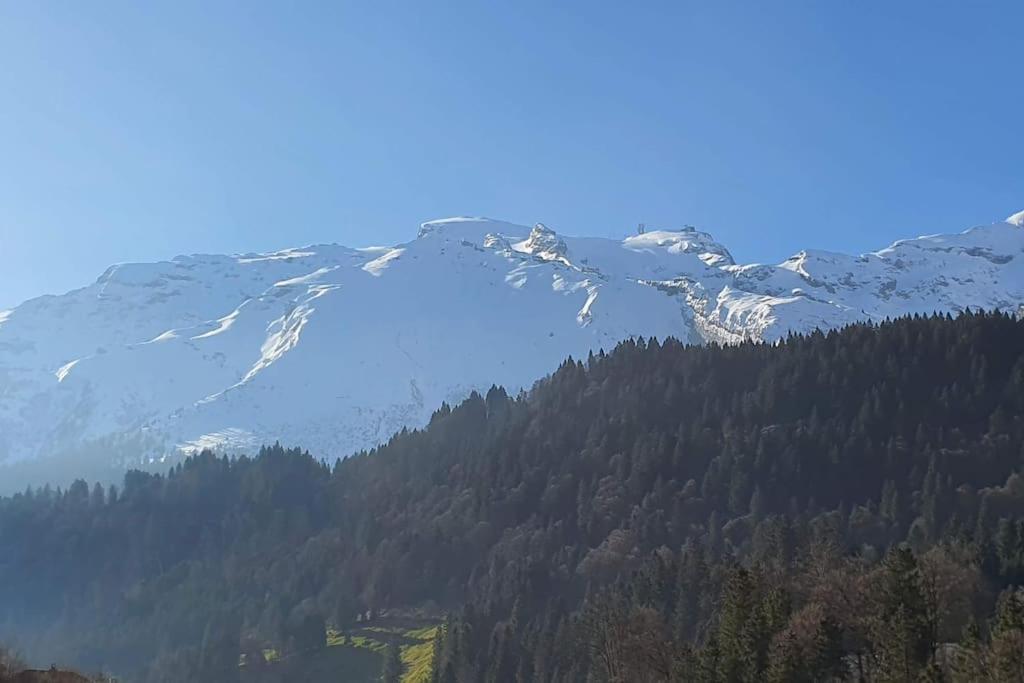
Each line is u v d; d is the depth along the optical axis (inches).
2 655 5605.3
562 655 5570.9
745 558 6412.4
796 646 3718.0
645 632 4739.2
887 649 3737.7
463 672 6127.0
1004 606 3796.8
